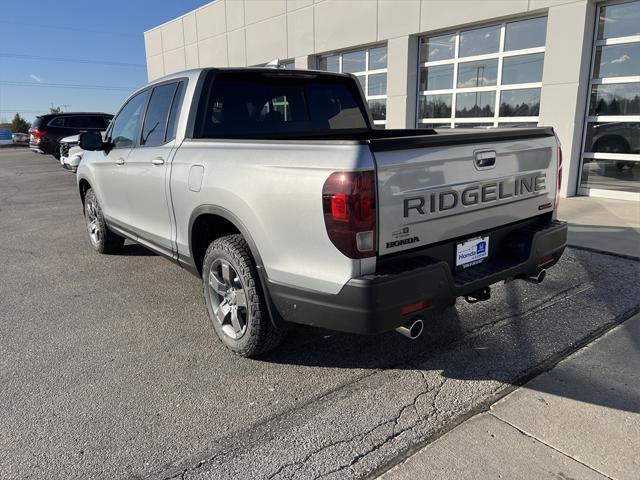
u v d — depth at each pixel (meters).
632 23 7.67
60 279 5.15
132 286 4.90
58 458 2.42
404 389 2.98
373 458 2.38
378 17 11.26
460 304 4.24
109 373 3.22
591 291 4.40
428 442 2.48
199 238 3.71
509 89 9.37
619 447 2.41
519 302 4.23
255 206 2.92
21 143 44.72
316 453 2.42
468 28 9.84
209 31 17.42
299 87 4.36
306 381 3.10
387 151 2.51
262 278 3.00
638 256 5.29
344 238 2.49
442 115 10.73
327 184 2.51
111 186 5.02
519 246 3.30
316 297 2.68
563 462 2.32
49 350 3.55
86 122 19.62
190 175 3.50
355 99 4.80
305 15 13.20
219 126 3.86
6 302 4.51
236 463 2.37
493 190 3.09
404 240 2.64
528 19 8.88
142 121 4.45
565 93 8.32
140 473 2.31
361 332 2.57
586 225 6.61
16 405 2.87
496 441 2.47
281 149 2.85
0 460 2.41
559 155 3.64
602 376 3.05
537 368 3.17
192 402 2.88
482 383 3.02
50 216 8.75
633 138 7.91
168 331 3.85
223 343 3.54
